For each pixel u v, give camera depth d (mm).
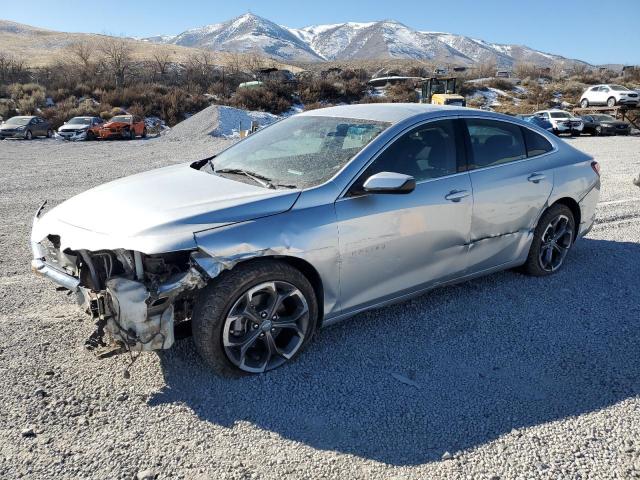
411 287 3916
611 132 32094
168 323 2994
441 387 3252
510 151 4566
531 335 3916
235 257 3018
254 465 2588
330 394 3156
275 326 3309
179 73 66750
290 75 59156
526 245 4699
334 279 3451
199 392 3139
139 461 2590
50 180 11500
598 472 2555
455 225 3996
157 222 3045
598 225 7059
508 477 2521
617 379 3352
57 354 3529
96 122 30109
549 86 54688
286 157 3932
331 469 2572
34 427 2805
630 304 4496
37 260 3562
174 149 21047
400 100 46156
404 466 2598
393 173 3430
